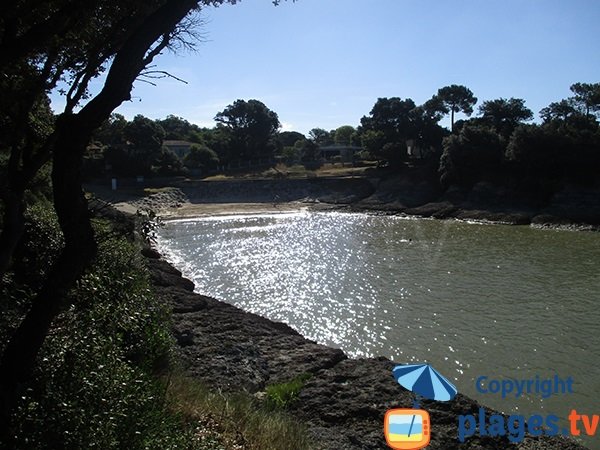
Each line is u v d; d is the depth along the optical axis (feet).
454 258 121.08
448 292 87.86
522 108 268.62
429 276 100.89
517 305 79.41
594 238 157.48
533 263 113.91
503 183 226.17
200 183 281.33
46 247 37.42
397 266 111.34
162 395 22.84
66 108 20.24
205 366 35.06
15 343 16.92
